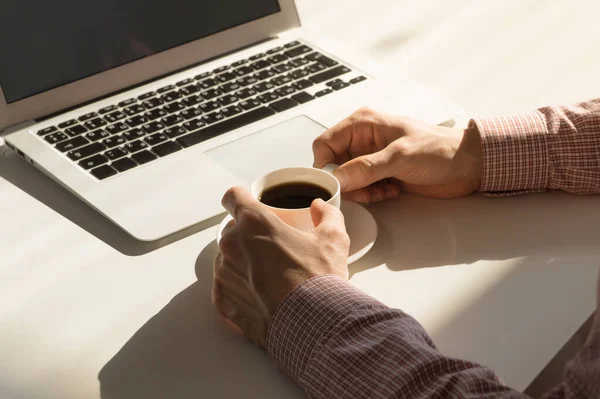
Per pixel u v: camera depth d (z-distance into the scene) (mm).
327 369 670
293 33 1348
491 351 708
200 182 958
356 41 1344
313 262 750
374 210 932
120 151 1026
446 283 797
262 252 746
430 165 926
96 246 878
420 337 692
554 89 1149
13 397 685
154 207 915
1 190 992
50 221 926
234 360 723
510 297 771
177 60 1233
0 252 873
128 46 1198
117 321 768
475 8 1451
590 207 909
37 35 1132
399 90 1151
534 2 1456
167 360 722
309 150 1023
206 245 874
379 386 644
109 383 698
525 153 933
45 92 1137
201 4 1255
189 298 797
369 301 721
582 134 935
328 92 1153
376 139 981
